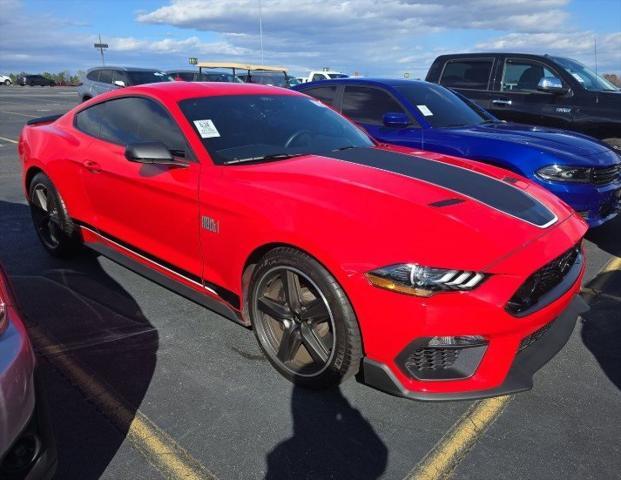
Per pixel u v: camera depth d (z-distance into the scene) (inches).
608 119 251.0
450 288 81.4
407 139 207.0
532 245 89.8
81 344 117.2
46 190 160.7
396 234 85.4
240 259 103.6
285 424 91.3
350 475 80.2
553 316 93.0
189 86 136.6
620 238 202.1
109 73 610.2
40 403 65.2
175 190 115.0
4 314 64.8
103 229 143.0
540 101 274.1
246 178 106.7
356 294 85.4
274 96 144.9
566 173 171.6
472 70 300.2
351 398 98.8
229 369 108.0
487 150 184.9
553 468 81.7
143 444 86.2
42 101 1037.8
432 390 86.3
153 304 137.4
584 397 100.1
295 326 100.0
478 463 82.5
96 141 144.3
